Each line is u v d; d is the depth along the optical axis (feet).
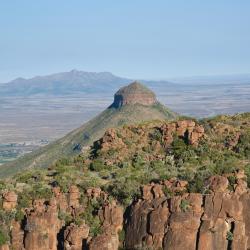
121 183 238.89
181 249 205.77
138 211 220.84
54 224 230.07
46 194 244.83
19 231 233.55
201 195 211.41
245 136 266.16
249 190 213.66
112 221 225.76
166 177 236.63
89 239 220.43
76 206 235.81
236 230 203.31
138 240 216.33
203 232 204.33
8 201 242.17
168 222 211.00
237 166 238.48
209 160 256.32
